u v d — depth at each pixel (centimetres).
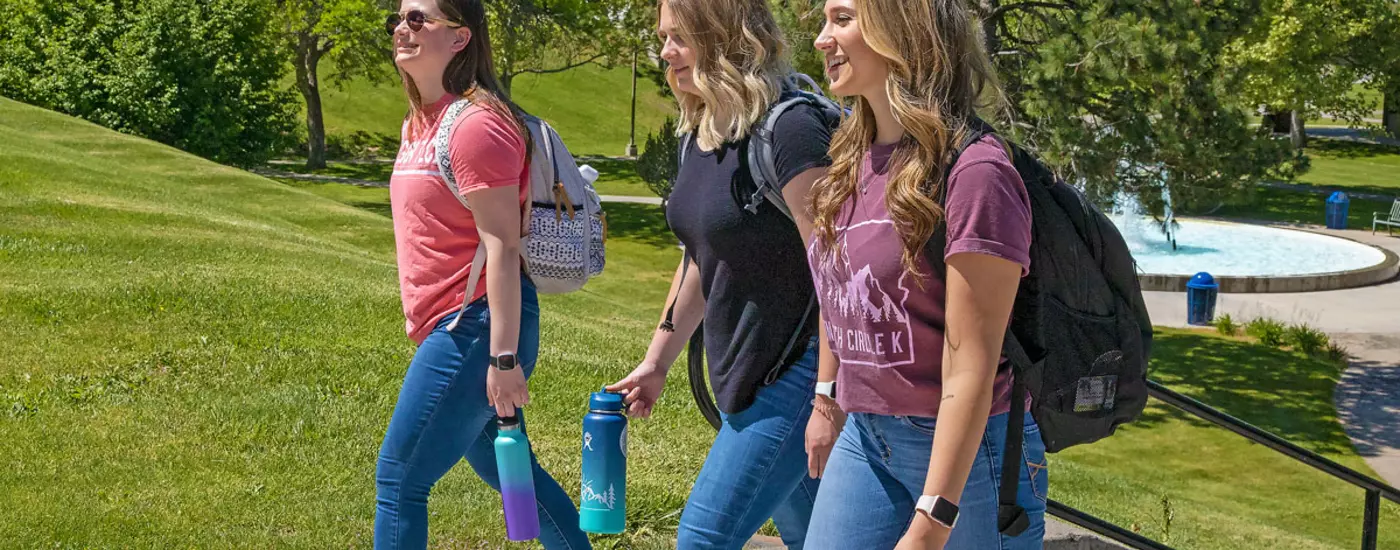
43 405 559
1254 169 1559
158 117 2933
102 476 477
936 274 215
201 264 982
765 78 274
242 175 1988
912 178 208
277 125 3284
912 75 210
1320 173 4791
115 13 3005
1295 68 3731
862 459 238
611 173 4788
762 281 281
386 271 1171
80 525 423
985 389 209
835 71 224
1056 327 223
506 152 298
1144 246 2978
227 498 468
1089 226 221
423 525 314
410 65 305
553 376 729
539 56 4219
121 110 2944
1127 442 1444
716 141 279
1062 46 1505
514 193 302
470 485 497
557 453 570
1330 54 3834
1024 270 212
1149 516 916
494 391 303
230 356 680
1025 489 234
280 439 547
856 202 226
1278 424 1563
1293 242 3098
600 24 4009
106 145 2031
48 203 1152
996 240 204
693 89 285
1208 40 1554
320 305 845
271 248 1141
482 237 301
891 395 226
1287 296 2405
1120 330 227
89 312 736
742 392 288
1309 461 444
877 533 235
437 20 299
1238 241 3091
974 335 208
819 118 273
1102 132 1563
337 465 520
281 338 738
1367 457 1435
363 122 5256
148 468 492
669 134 3073
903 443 229
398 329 816
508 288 300
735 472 289
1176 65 1530
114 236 1042
